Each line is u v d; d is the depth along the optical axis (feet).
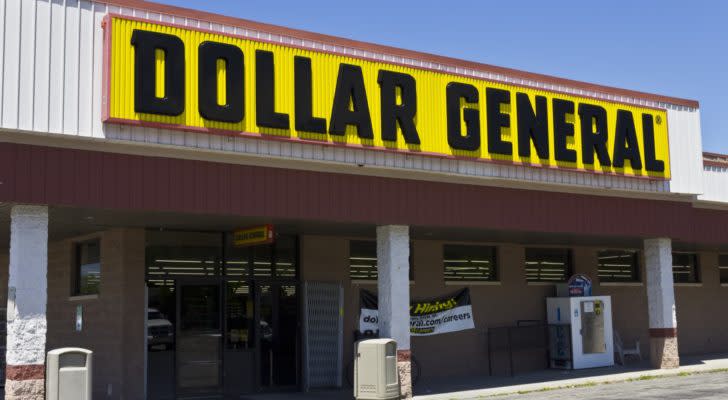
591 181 70.18
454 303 77.25
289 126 53.52
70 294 67.26
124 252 60.90
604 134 69.62
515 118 64.54
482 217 64.59
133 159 49.62
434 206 62.03
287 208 55.06
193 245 64.69
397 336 59.47
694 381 69.26
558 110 66.85
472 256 80.64
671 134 77.36
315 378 68.44
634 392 62.08
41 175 46.55
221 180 52.65
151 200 49.88
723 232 84.48
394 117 57.93
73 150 47.70
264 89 52.75
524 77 66.90
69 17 47.60
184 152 51.29
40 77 46.26
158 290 62.59
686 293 99.60
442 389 67.05
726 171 83.97
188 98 50.06
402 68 59.16
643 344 92.58
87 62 47.91
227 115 50.98
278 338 68.18
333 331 70.13
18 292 45.78
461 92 61.57
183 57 49.85
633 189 73.36
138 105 48.06
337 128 55.36
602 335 82.74
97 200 48.08
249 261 67.31
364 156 57.52
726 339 102.73
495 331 79.30
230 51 51.60
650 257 79.46
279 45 53.88
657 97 76.48
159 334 62.23
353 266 72.69
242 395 64.90
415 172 60.44
